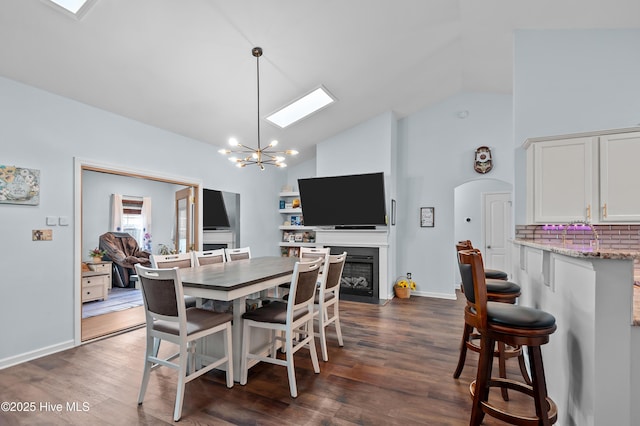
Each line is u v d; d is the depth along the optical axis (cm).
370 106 480
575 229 289
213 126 422
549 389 198
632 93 281
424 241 534
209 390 224
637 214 237
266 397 215
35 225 277
